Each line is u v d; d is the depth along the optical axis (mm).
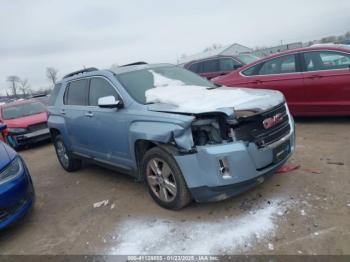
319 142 5551
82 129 5176
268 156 3533
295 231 3152
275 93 4090
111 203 4457
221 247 3098
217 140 3359
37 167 7348
